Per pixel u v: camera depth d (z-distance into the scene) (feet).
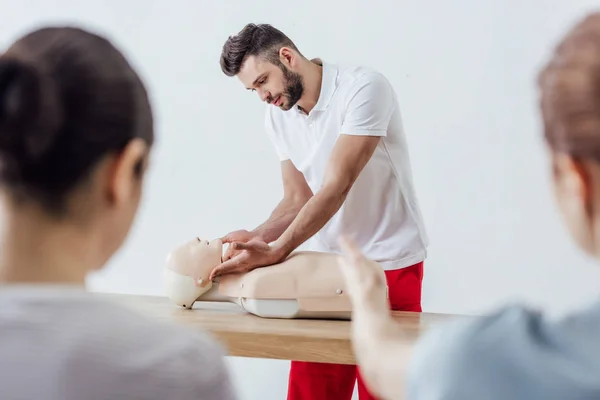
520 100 8.29
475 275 8.52
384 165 6.58
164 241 9.14
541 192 8.30
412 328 5.06
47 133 1.83
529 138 8.29
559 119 1.61
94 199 1.95
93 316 1.89
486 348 1.67
